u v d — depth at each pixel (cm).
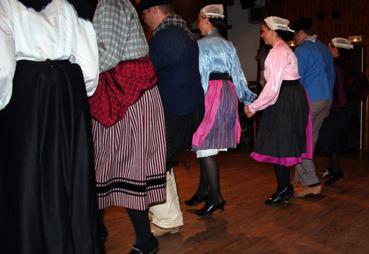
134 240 244
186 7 581
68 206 139
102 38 169
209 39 272
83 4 152
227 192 358
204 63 266
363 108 604
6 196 133
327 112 349
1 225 134
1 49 122
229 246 234
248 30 715
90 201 145
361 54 609
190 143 225
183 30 215
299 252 225
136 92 180
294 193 341
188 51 211
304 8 666
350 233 254
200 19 285
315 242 240
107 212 300
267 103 292
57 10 142
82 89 147
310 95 339
